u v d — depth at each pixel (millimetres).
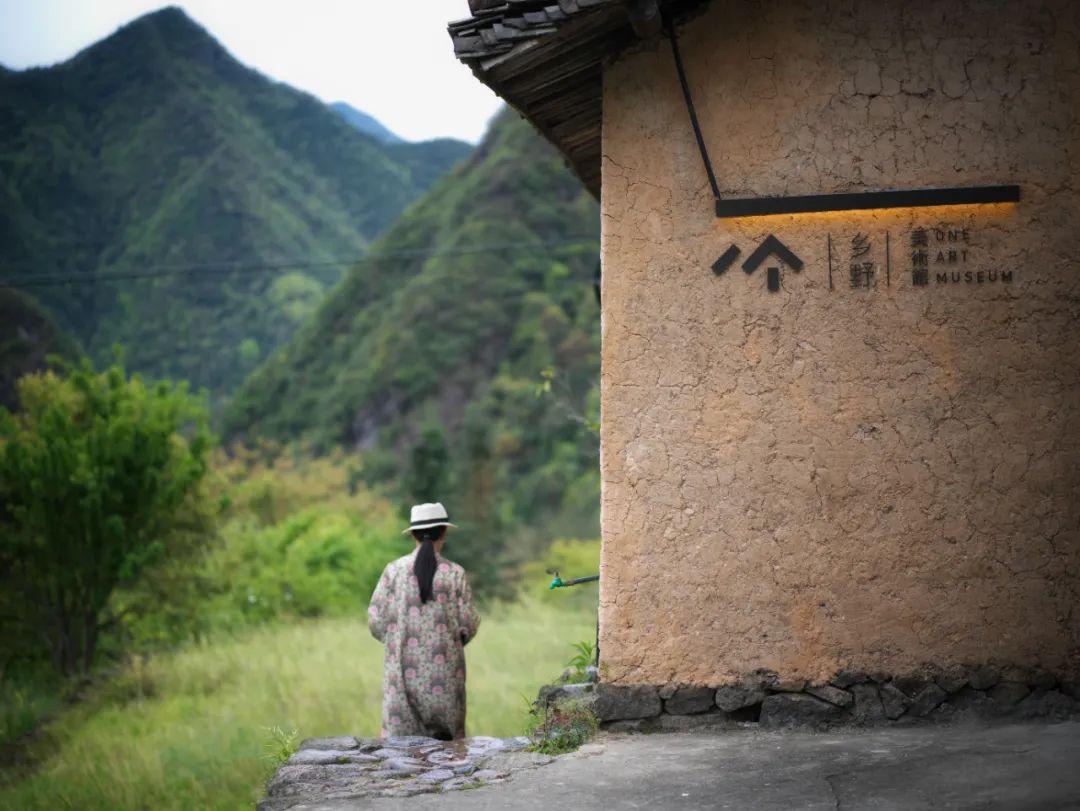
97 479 16516
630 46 6277
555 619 19078
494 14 6004
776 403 6078
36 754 12094
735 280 6145
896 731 5805
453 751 6031
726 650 6031
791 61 6176
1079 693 5816
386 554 24812
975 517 5930
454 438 62469
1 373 67375
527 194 81312
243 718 11906
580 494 42156
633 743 5855
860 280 6074
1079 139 6000
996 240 6016
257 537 22828
